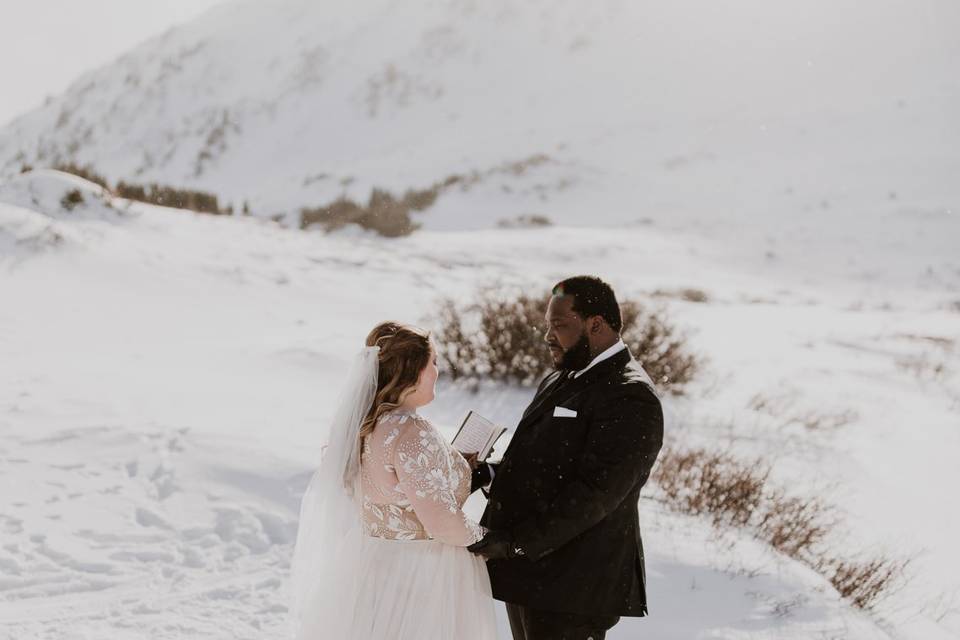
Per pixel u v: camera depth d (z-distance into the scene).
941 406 12.01
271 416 7.50
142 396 7.69
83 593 4.47
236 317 12.34
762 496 7.15
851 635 4.53
